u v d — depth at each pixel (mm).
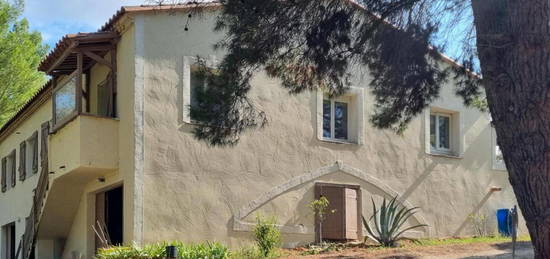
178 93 14406
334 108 16891
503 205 19562
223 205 14602
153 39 14266
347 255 13266
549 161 6250
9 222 22609
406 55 9930
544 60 6414
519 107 6457
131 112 13914
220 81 9086
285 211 15422
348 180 16547
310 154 16031
